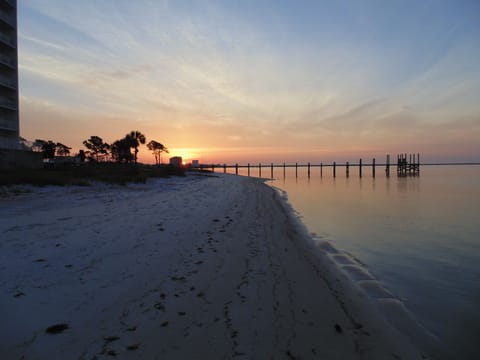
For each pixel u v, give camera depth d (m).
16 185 13.45
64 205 10.48
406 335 3.46
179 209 10.88
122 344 2.77
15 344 2.68
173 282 4.32
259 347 2.87
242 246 6.51
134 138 54.41
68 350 2.64
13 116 33.94
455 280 5.47
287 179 52.19
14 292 3.69
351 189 28.27
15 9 34.06
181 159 88.25
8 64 32.81
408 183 36.88
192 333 3.03
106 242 6.10
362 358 2.87
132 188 17.84
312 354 2.84
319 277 5.07
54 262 4.82
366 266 6.17
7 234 6.30
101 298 3.68
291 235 8.25
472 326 3.79
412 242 8.35
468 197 20.50
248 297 3.98
